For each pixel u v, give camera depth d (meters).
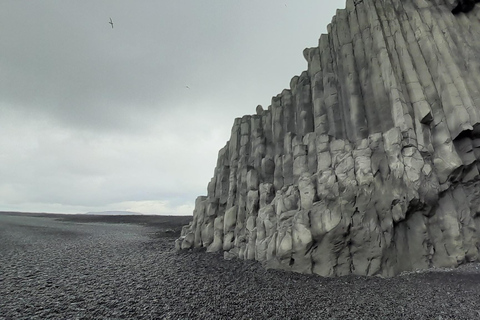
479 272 13.68
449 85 17.06
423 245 15.30
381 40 19.14
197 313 10.25
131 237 38.25
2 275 16.11
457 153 16.17
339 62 21.78
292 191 19.20
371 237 14.62
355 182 15.59
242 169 25.83
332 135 20.06
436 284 12.70
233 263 19.20
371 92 18.95
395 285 12.85
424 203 15.25
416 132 16.53
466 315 9.61
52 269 17.98
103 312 10.41
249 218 21.86
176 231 45.91
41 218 75.56
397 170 15.13
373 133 17.80
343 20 22.94
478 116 15.84
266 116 27.81
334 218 15.05
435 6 20.72
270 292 12.65
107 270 17.64
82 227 53.41
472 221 15.73
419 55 18.86
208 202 27.17
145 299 11.91
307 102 24.02
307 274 15.18
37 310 10.64
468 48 18.70
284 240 16.11
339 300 11.36
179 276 15.92
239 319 9.68
